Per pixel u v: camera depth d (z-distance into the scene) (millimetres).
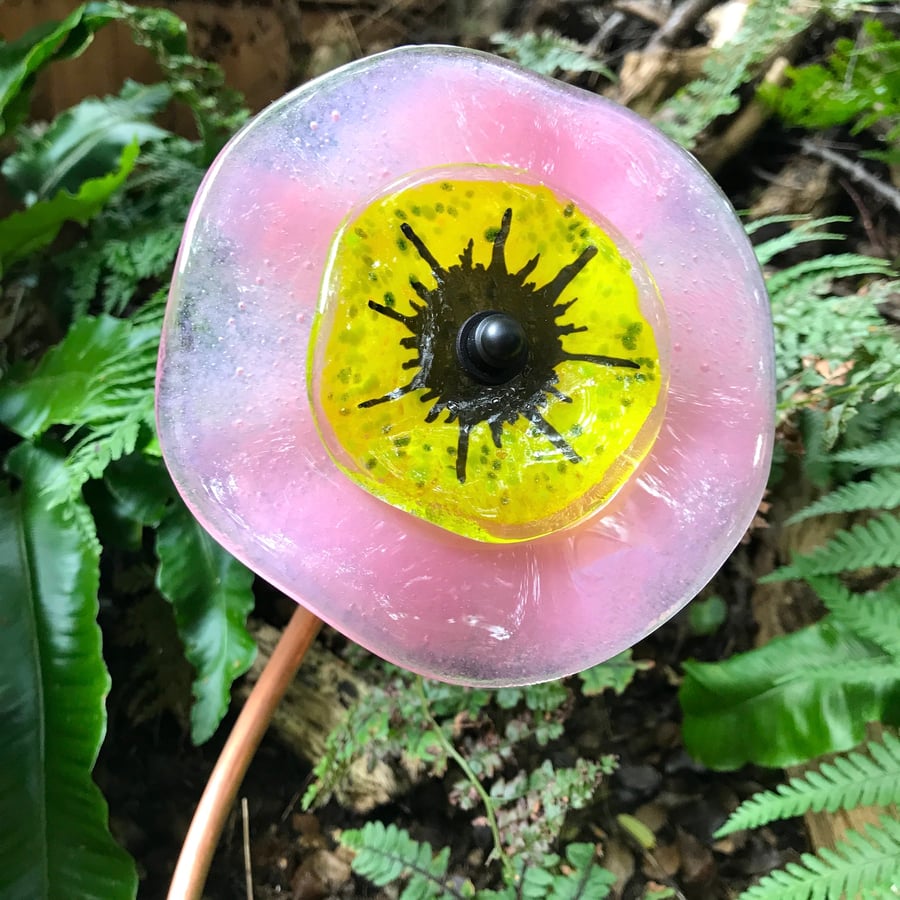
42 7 452
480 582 264
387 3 521
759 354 282
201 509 254
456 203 270
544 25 521
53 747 323
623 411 279
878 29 410
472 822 404
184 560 364
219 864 405
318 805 405
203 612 363
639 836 405
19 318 445
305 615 370
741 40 414
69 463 347
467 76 270
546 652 270
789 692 368
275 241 256
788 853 405
